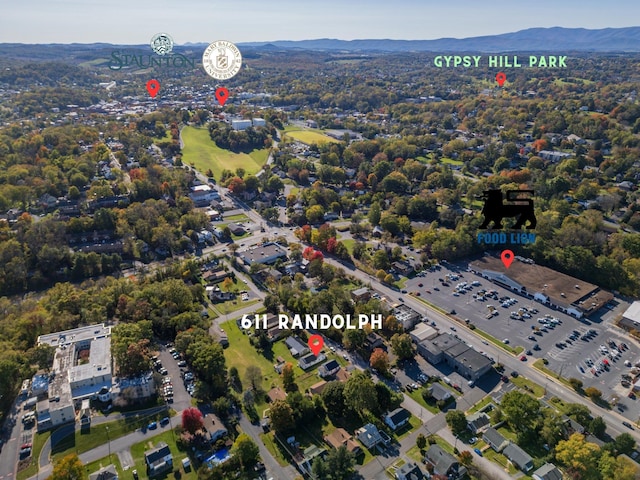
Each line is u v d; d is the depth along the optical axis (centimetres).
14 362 15838
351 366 17412
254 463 13238
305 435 14312
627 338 18750
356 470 12975
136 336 17300
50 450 13625
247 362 17625
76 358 17112
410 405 15450
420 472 12531
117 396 15438
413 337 18662
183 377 16712
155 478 12775
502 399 14800
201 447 13775
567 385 16212
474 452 13550
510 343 18538
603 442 13388
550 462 13062
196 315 19188
